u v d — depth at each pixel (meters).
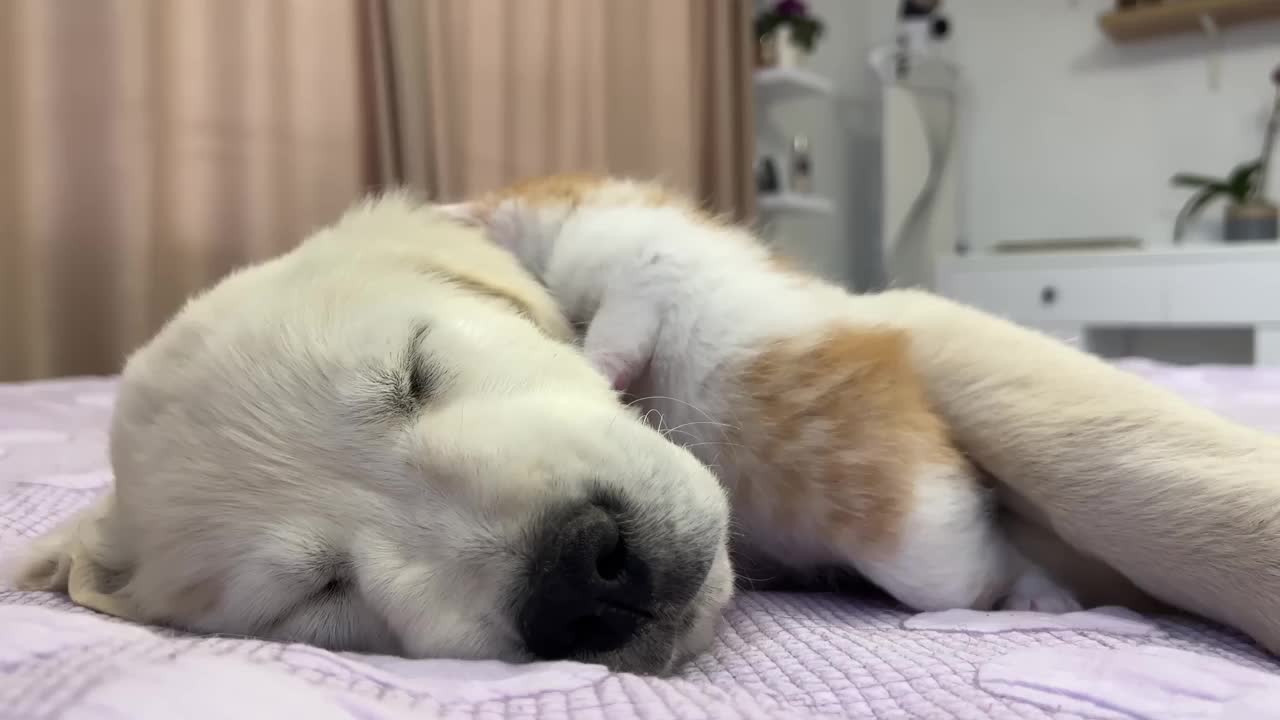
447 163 0.90
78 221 0.71
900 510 0.25
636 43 1.07
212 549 0.23
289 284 0.27
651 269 0.30
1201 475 0.23
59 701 0.14
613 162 1.07
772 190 1.25
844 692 0.18
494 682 0.18
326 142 0.83
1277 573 0.21
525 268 0.33
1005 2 1.33
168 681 0.15
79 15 0.70
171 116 0.75
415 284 0.27
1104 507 0.24
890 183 1.28
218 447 0.24
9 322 0.69
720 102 1.15
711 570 0.22
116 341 0.72
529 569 0.20
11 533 0.30
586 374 0.27
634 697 0.17
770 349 0.28
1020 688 0.18
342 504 0.22
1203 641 0.22
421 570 0.21
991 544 0.27
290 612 0.23
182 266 0.76
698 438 0.28
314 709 0.15
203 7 0.76
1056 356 0.27
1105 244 1.19
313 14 0.82
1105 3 1.26
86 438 0.43
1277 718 0.16
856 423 0.26
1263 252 1.03
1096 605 0.27
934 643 0.21
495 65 0.93
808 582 0.30
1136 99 1.25
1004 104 1.34
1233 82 1.20
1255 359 1.05
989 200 1.36
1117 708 0.17
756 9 1.31
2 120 0.68
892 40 1.41
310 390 0.24
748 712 0.16
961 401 0.27
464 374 0.25
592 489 0.21
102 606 0.24
